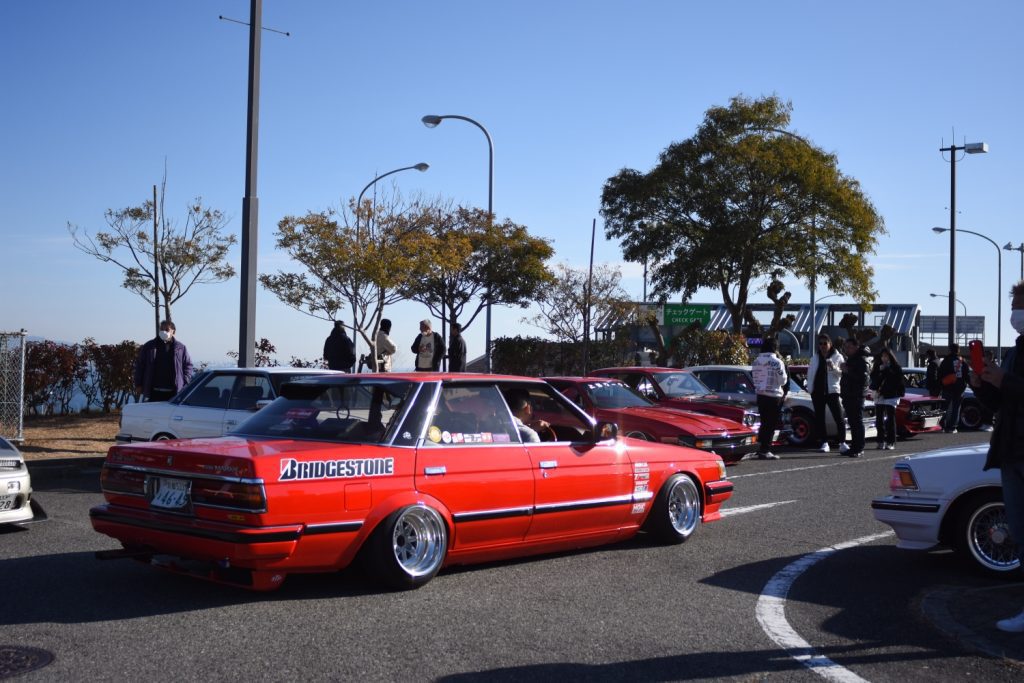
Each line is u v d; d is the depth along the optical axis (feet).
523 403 24.08
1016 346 17.83
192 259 69.92
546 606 19.57
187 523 18.99
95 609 18.78
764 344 50.19
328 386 22.07
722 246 105.29
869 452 54.19
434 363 61.31
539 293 105.09
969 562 22.88
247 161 46.44
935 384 68.59
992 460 17.97
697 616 18.97
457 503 21.17
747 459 49.93
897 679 15.37
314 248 68.95
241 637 16.98
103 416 64.54
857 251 107.04
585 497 23.81
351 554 19.69
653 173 110.52
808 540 27.14
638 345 111.55
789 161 104.27
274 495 18.42
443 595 20.29
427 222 82.53
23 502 26.43
